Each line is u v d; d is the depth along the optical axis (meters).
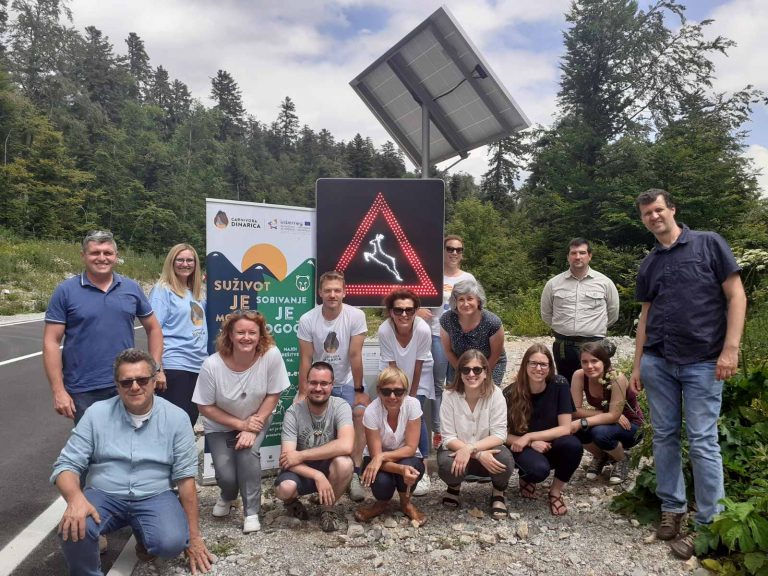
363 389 5.11
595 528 4.11
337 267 5.52
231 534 4.09
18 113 52.81
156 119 99.94
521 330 16.08
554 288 5.99
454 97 6.14
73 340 3.88
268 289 5.32
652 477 4.21
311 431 4.39
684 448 4.35
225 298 5.16
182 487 3.61
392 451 4.38
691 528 3.94
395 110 6.83
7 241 37.44
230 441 4.29
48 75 78.00
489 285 26.06
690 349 3.75
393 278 5.59
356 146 112.50
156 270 52.28
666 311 3.85
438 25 5.53
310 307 5.53
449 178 85.94
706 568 3.48
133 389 3.41
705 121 27.36
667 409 3.91
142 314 4.21
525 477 4.54
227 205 5.15
